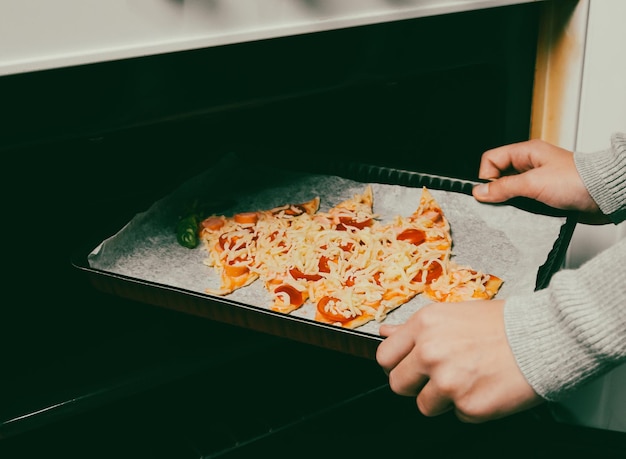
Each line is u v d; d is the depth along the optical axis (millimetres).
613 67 808
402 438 867
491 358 517
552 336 502
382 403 908
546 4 802
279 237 850
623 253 491
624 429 1007
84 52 549
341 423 870
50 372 697
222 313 676
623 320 477
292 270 801
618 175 718
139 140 745
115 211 803
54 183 724
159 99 656
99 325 772
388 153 898
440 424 902
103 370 699
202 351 730
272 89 708
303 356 912
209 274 819
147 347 735
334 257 822
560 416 1035
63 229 773
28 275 780
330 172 938
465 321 531
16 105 593
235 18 603
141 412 825
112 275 707
